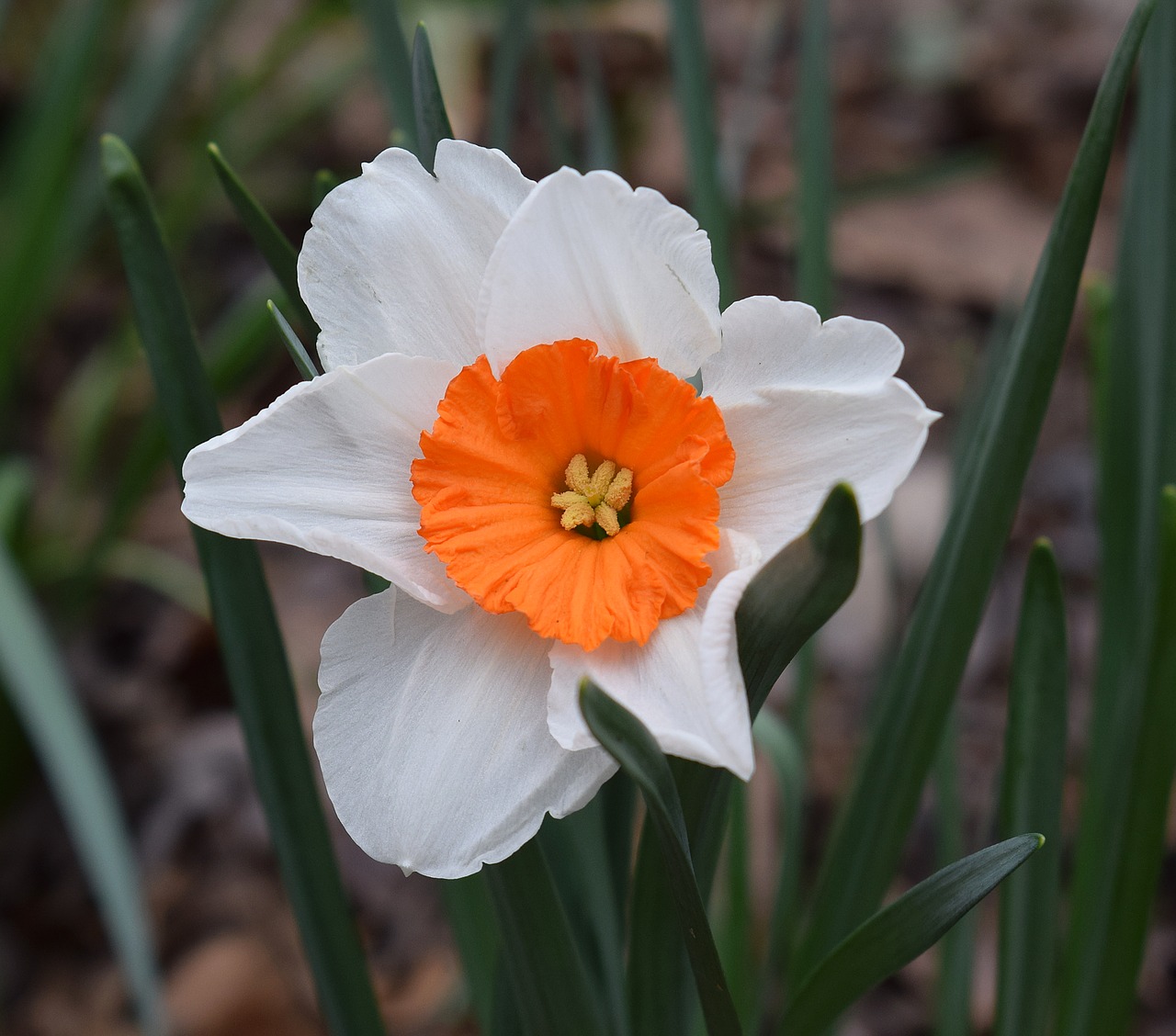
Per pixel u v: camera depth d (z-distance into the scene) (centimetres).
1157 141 43
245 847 76
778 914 48
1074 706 78
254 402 98
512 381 38
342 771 37
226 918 73
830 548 35
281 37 95
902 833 44
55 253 80
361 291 39
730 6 138
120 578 92
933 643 42
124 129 79
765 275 108
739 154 61
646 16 111
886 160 127
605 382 38
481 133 108
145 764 80
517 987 40
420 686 38
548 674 38
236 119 102
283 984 70
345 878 74
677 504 38
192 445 42
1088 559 88
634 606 37
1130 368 46
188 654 86
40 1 117
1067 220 39
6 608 55
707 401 38
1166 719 42
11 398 85
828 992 39
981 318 108
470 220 39
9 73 115
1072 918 48
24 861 77
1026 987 44
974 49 134
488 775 37
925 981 66
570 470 39
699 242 38
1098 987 45
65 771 52
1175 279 43
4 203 86
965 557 42
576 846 41
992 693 80
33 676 54
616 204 38
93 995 70
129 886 51
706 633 36
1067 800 72
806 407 38
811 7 49
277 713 43
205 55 107
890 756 43
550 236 38
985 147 83
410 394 39
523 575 38
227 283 107
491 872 39
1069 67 128
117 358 85
